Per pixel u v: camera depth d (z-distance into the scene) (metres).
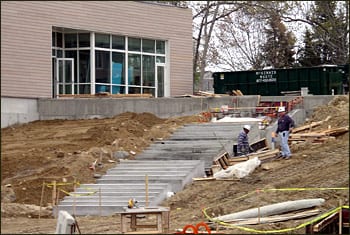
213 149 28.09
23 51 30.30
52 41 34.88
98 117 34.16
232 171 25.39
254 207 21.19
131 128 31.05
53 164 26.58
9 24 28.95
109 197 23.92
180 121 32.72
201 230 18.23
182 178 25.14
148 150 28.91
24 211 22.69
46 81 32.38
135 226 17.67
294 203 20.23
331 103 32.38
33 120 32.91
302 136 28.95
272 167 26.02
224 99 34.56
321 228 18.31
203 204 22.95
